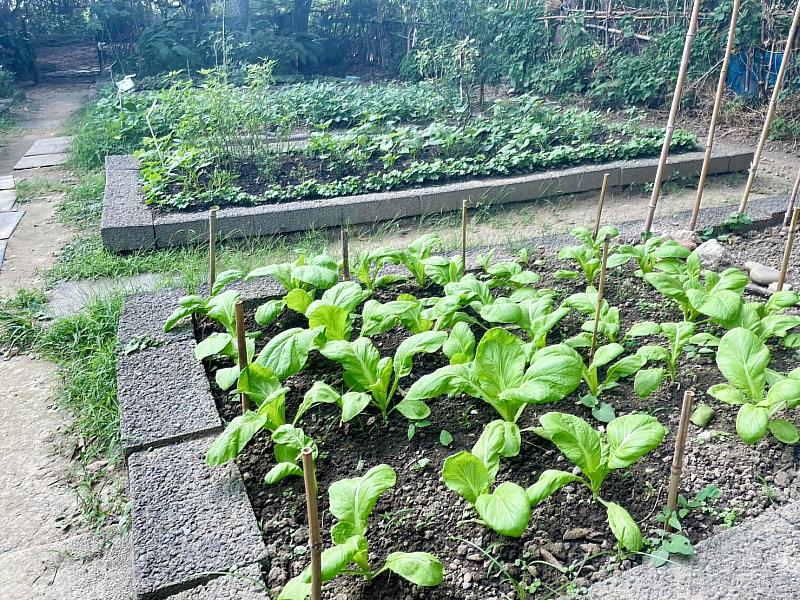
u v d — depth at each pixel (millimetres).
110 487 3322
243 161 7527
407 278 4586
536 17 12375
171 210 6234
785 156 8523
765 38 9906
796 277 4664
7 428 3742
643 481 2854
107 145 9031
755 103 10094
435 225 6406
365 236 6254
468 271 4770
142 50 14547
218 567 2518
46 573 2881
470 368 3047
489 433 2746
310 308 3500
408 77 14234
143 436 3197
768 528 2539
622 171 7074
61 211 7102
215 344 3582
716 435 3100
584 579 2434
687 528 2615
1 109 12242
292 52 14914
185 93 9086
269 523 2758
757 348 3088
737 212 5691
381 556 2568
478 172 6996
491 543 2592
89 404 3834
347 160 7422
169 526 2699
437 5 13250
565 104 11547
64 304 5031
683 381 3480
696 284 3912
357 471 3000
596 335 3600
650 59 10836
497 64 12594
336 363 3736
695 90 10555
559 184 6910
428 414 3150
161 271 5484
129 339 4035
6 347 4520
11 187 7973
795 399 2795
